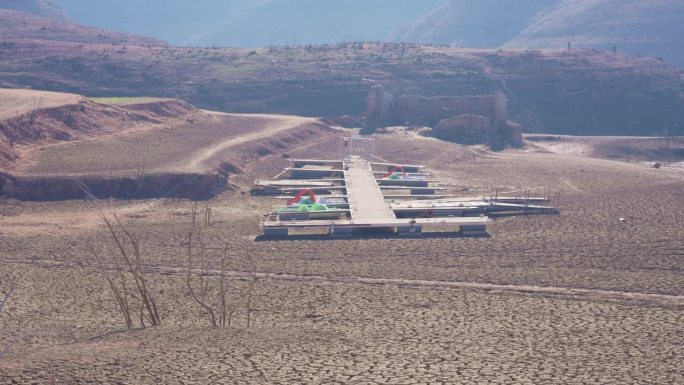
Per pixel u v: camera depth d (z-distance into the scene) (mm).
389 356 138125
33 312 170750
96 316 168000
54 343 147125
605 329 156625
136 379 123938
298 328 156500
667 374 131375
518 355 140125
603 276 197375
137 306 175500
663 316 165625
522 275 198875
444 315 166625
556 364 135500
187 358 133875
